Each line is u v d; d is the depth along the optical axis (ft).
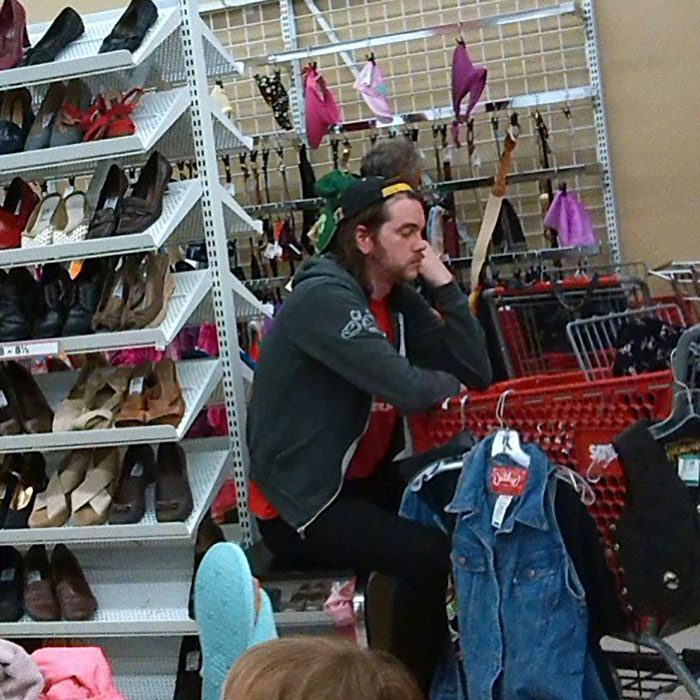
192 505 9.63
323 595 8.58
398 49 17.07
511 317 12.65
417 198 8.87
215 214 10.00
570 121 16.15
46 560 10.23
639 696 8.93
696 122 15.84
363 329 8.35
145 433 9.40
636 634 7.35
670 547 6.90
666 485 6.95
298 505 8.49
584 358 11.46
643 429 7.07
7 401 9.85
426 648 8.23
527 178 15.24
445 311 9.36
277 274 16.33
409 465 8.44
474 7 16.72
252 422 8.87
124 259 9.95
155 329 9.33
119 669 10.55
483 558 7.38
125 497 9.68
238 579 7.54
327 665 4.20
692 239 15.98
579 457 7.94
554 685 7.07
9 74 9.55
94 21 10.62
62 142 9.59
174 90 9.88
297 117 17.16
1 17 9.89
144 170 9.66
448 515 8.24
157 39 9.61
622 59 16.07
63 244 9.45
